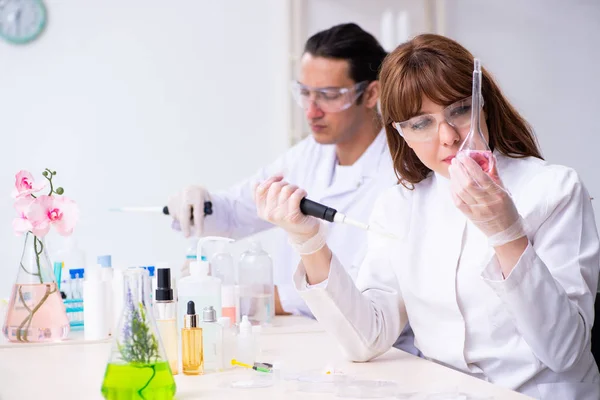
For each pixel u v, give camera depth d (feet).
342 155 9.12
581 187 5.18
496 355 5.23
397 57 5.22
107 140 13.24
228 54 13.70
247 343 5.04
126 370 3.81
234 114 13.75
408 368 4.95
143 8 13.32
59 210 6.13
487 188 4.42
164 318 4.74
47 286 6.20
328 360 5.26
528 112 14.49
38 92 12.94
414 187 5.97
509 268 4.64
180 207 8.49
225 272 7.00
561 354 4.69
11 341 6.19
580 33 14.70
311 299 5.13
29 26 12.83
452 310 5.40
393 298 5.66
